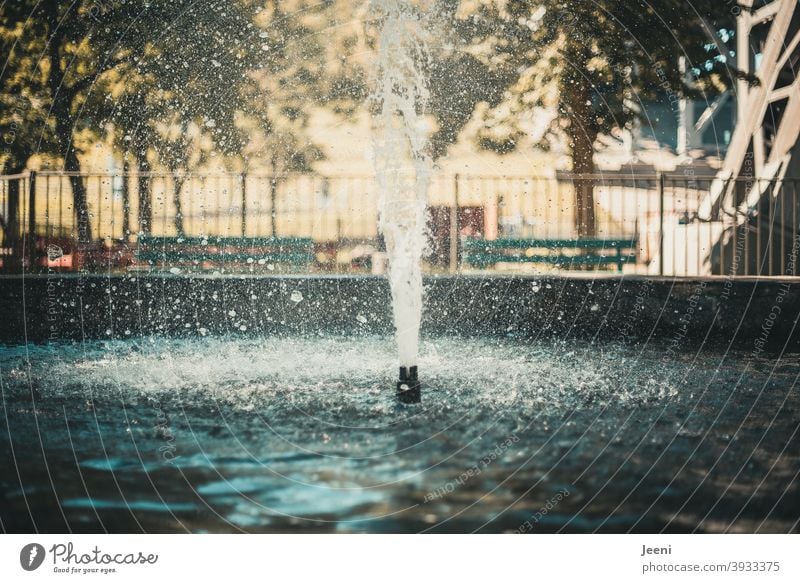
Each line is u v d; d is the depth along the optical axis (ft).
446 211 32.68
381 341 22.90
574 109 33.35
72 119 31.04
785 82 30.42
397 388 14.32
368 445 11.45
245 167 36.01
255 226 36.06
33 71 30.14
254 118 35.58
